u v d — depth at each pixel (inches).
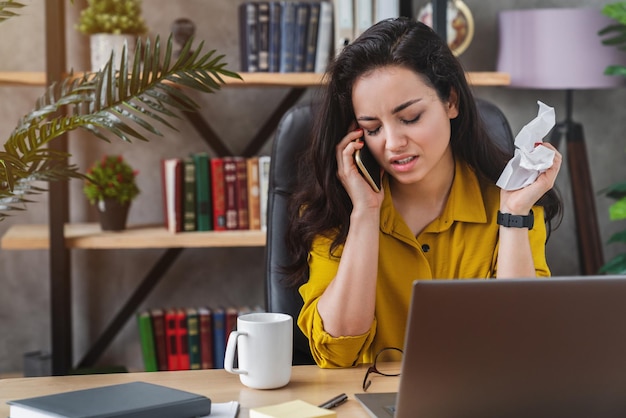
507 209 60.4
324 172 62.2
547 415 41.8
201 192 103.7
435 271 64.0
